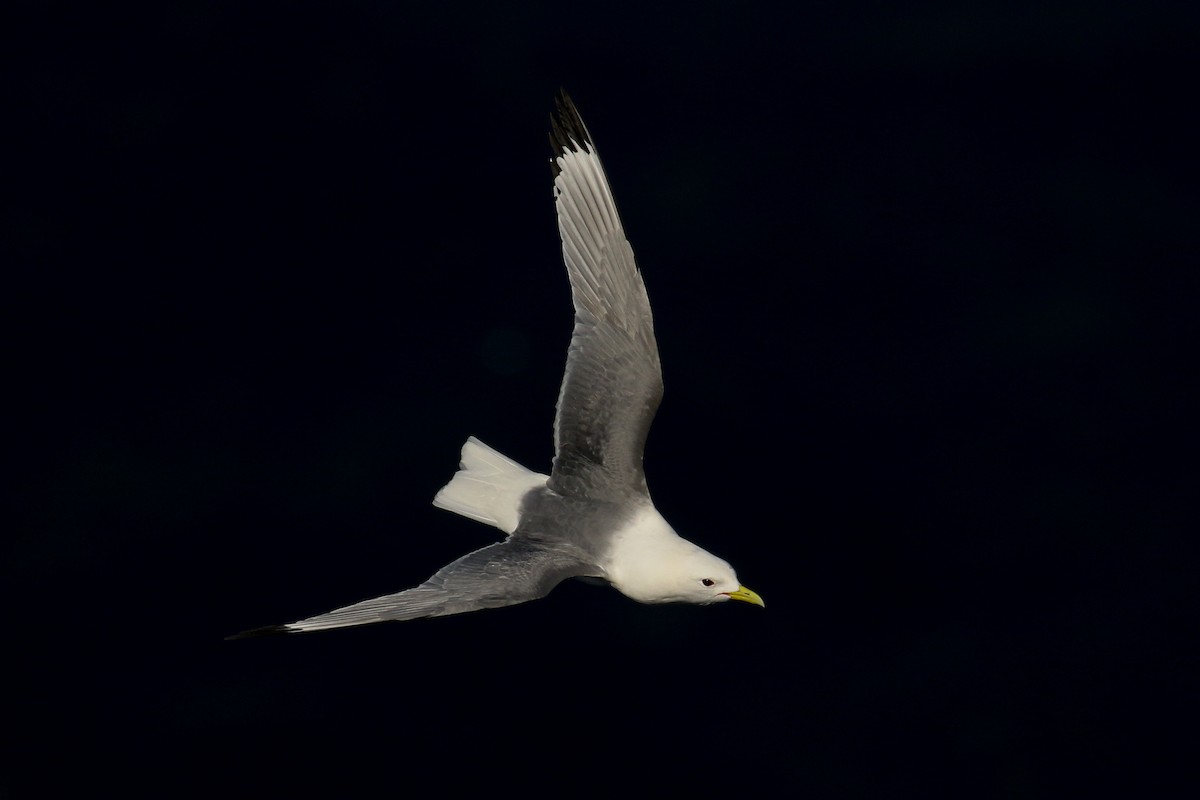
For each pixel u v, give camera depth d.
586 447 12.24
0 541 23.86
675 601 12.03
